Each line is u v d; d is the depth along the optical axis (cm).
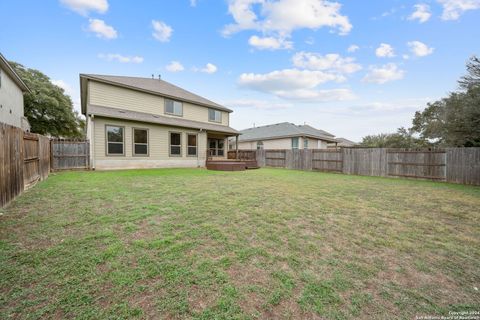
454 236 302
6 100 1001
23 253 225
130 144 1167
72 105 2284
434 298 175
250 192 570
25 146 525
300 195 550
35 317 144
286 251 247
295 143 2070
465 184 839
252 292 175
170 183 683
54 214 353
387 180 938
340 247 262
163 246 249
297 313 155
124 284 180
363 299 171
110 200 449
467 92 823
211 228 308
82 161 1064
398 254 248
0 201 364
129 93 1265
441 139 1283
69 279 184
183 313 152
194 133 1459
